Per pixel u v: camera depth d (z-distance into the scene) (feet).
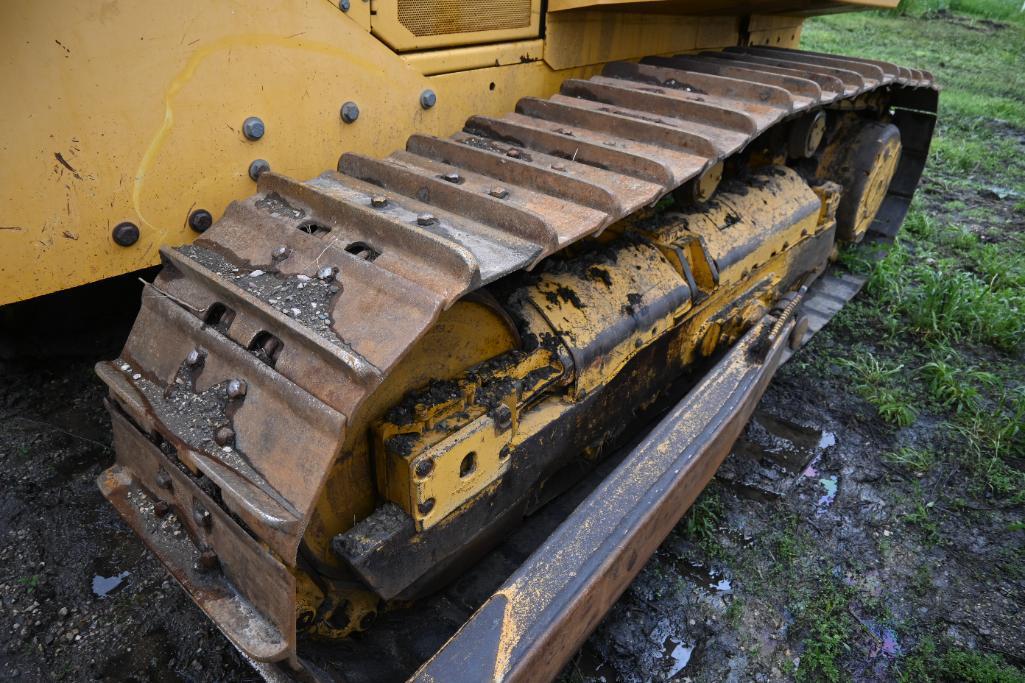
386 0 6.65
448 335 5.80
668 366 8.48
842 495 9.57
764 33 14.02
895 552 8.75
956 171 23.84
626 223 8.54
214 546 5.13
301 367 4.68
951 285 14.20
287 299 4.97
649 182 6.68
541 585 5.42
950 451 10.63
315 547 5.40
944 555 8.77
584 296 6.96
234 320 5.16
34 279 5.03
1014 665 7.45
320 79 6.34
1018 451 10.71
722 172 10.07
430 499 5.37
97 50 4.87
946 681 7.26
